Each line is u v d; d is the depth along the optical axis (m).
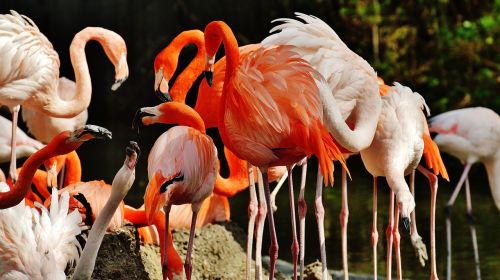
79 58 10.77
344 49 8.77
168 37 26.47
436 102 19.97
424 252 9.64
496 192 14.01
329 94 8.01
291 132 7.94
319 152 7.84
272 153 8.22
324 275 9.29
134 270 9.05
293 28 8.70
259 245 9.80
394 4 22.19
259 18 25.20
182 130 8.40
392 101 9.30
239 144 8.24
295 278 9.35
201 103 9.65
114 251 8.99
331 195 15.99
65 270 8.53
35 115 12.72
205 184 8.39
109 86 26.16
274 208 10.58
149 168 8.30
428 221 14.10
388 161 9.11
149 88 26.03
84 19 27.80
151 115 8.59
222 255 10.52
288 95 7.81
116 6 27.42
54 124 12.71
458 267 11.56
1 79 10.07
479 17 21.78
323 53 8.57
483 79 19.77
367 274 11.23
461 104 19.91
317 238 13.10
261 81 7.86
